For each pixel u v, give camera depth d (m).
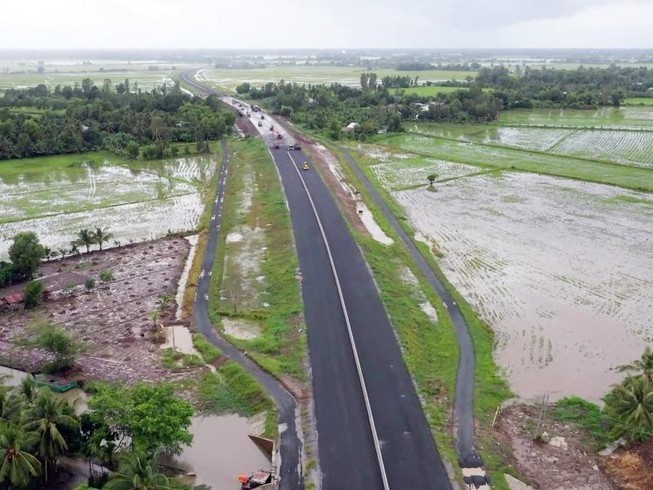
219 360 52.41
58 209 93.62
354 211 92.56
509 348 54.34
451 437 42.28
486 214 91.12
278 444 41.31
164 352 54.03
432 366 51.25
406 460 39.47
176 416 37.59
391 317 57.91
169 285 67.38
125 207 95.25
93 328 57.84
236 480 38.75
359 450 40.47
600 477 39.34
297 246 75.44
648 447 41.44
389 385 47.56
